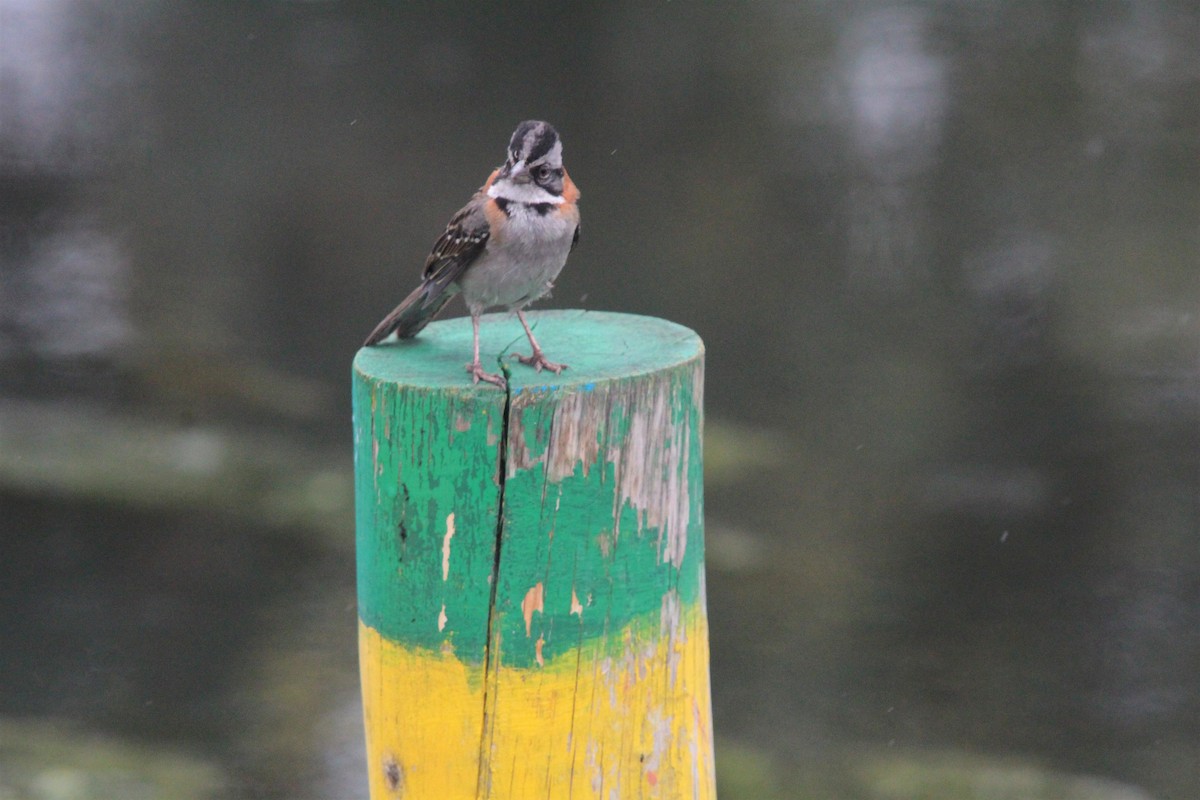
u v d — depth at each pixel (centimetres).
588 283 1877
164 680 1154
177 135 2297
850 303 1817
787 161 2192
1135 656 1180
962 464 1459
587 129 2300
